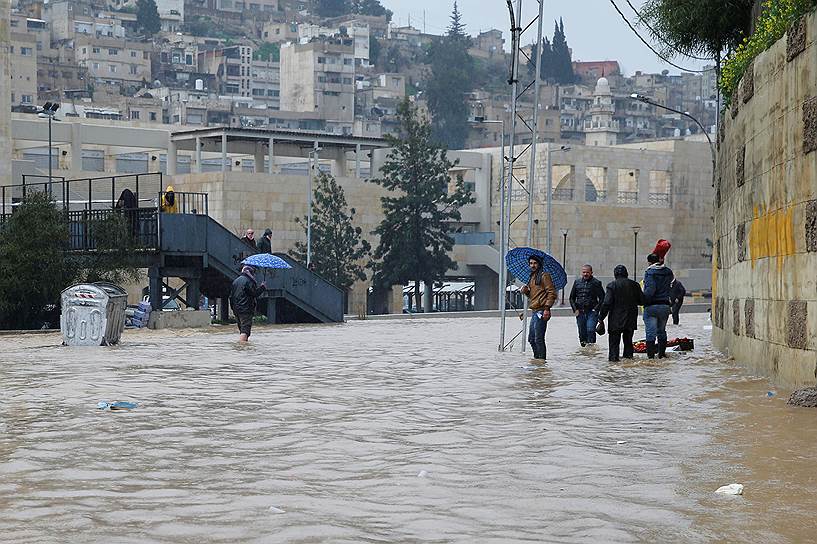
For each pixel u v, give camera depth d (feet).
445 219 384.06
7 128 299.99
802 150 68.80
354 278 372.99
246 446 49.37
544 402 65.72
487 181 445.78
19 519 34.19
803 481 40.32
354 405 64.39
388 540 31.45
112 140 358.64
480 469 43.45
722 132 111.04
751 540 31.68
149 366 91.97
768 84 79.82
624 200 454.81
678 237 463.83
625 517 34.65
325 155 394.32
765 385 74.33
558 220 432.25
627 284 97.81
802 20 69.10
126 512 35.22
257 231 350.64
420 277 378.94
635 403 64.90
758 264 83.46
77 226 177.68
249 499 37.42
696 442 49.65
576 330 164.25
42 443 50.08
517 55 114.32
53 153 398.01
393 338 139.03
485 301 426.10
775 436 50.98
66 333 121.60
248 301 127.44
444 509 35.83
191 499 37.42
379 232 371.35
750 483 40.06
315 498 37.60
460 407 63.41
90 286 121.29
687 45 129.08
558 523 33.78
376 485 40.14
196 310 171.12
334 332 156.97
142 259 171.53
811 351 66.64
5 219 176.24
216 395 69.41
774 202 77.15
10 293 168.76
